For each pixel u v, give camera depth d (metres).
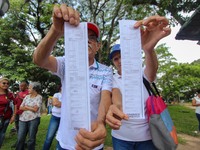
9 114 4.40
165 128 1.97
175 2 7.79
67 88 0.84
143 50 1.19
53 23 0.94
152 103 2.04
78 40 0.85
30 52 14.44
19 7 13.94
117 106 0.96
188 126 8.81
